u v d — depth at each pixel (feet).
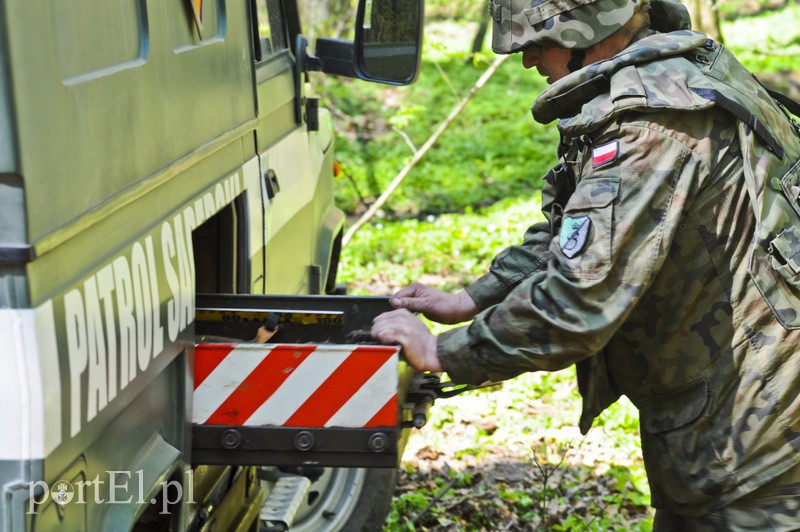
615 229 9.32
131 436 7.89
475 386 10.71
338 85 64.95
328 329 11.15
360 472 17.53
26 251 6.08
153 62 8.45
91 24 7.27
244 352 9.47
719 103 9.53
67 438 6.59
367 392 9.42
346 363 9.40
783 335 9.71
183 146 9.26
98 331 7.11
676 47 9.86
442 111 63.77
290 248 14.92
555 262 9.53
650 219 9.39
